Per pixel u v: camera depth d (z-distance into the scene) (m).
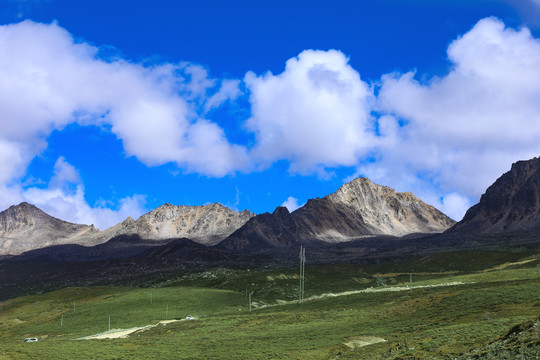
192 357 79.12
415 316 91.62
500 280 136.75
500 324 61.47
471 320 75.69
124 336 123.94
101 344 99.25
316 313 118.25
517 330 47.09
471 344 52.16
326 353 70.88
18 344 101.62
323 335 86.75
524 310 74.88
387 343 68.31
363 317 101.75
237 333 103.19
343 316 107.19
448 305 94.00
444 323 78.62
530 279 116.31
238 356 75.81
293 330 98.19
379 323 91.94
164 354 83.69
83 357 82.62
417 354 52.69
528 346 40.19
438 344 55.41
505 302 85.69
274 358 70.94
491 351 43.09
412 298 116.00
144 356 82.56
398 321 90.56
